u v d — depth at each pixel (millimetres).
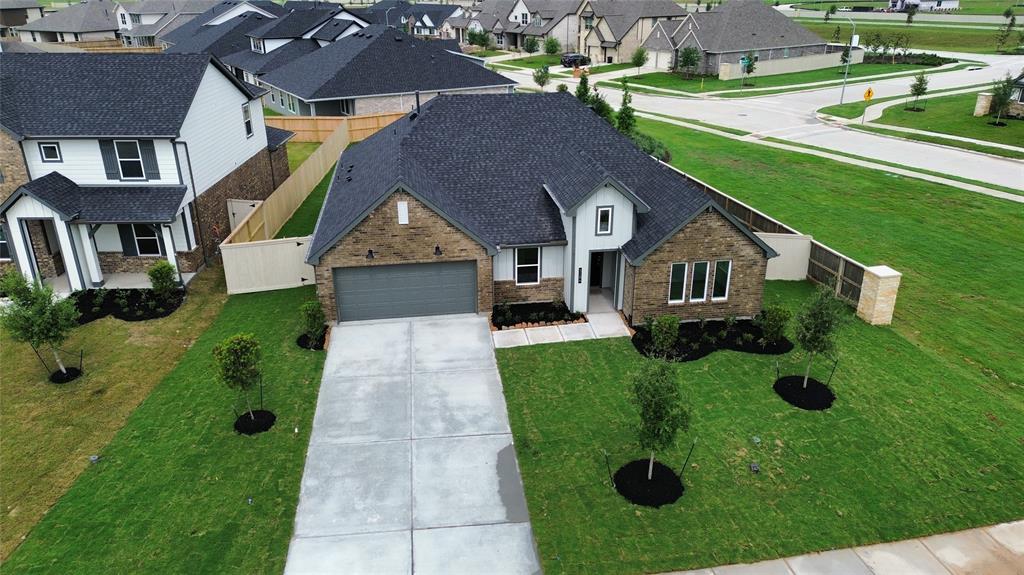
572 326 21406
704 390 17844
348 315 21859
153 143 24188
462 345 20438
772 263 24984
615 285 22375
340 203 23812
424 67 51156
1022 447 15539
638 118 54750
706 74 75312
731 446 15633
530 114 26469
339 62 50594
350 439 16188
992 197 33719
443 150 24391
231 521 13617
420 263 21328
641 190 23062
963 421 16484
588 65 85750
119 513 13789
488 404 17547
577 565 12477
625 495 14141
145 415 17141
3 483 14727
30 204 23000
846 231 29547
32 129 23594
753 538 13031
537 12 102438
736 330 20953
